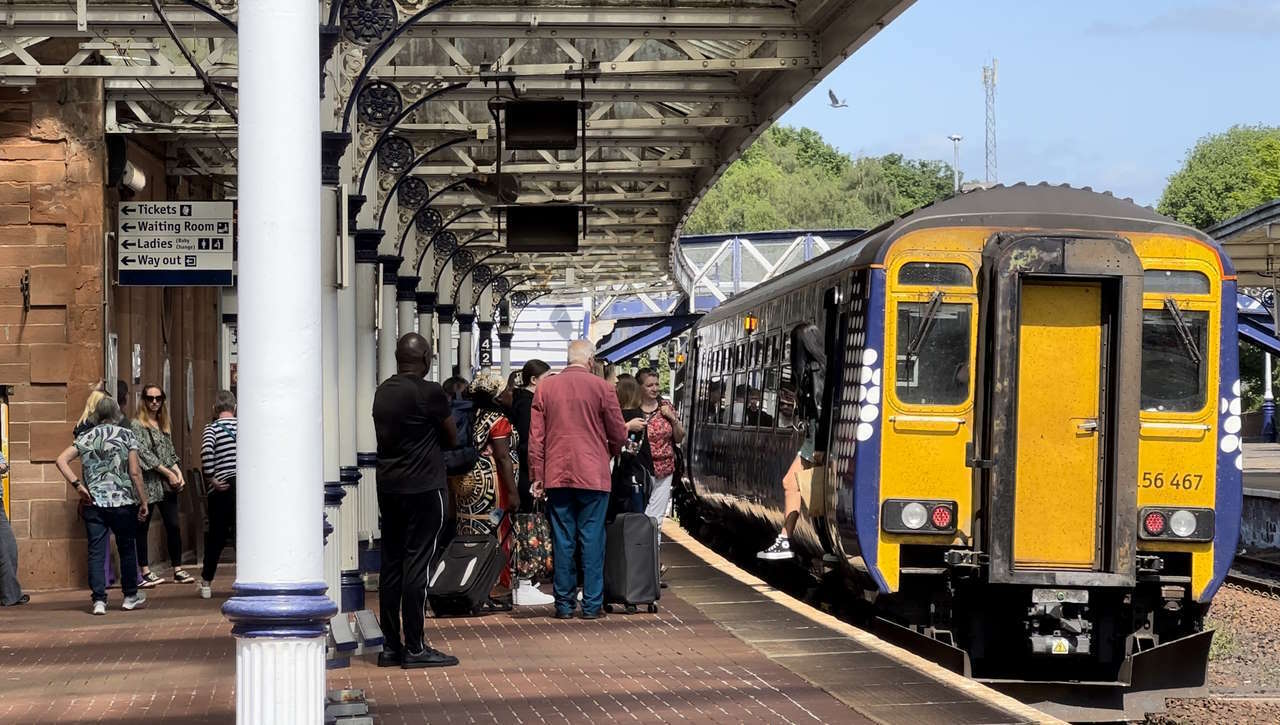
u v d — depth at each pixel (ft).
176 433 70.44
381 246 70.44
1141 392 39.40
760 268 190.80
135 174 60.39
